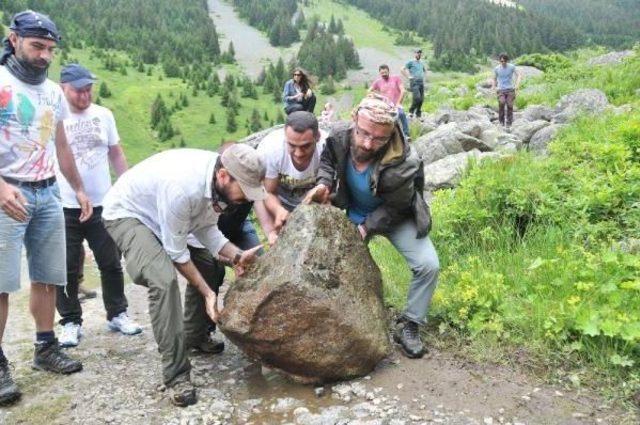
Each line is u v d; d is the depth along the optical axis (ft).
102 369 14.70
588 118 31.24
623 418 11.51
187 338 15.19
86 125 16.87
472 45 539.29
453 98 71.05
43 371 14.58
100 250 16.96
